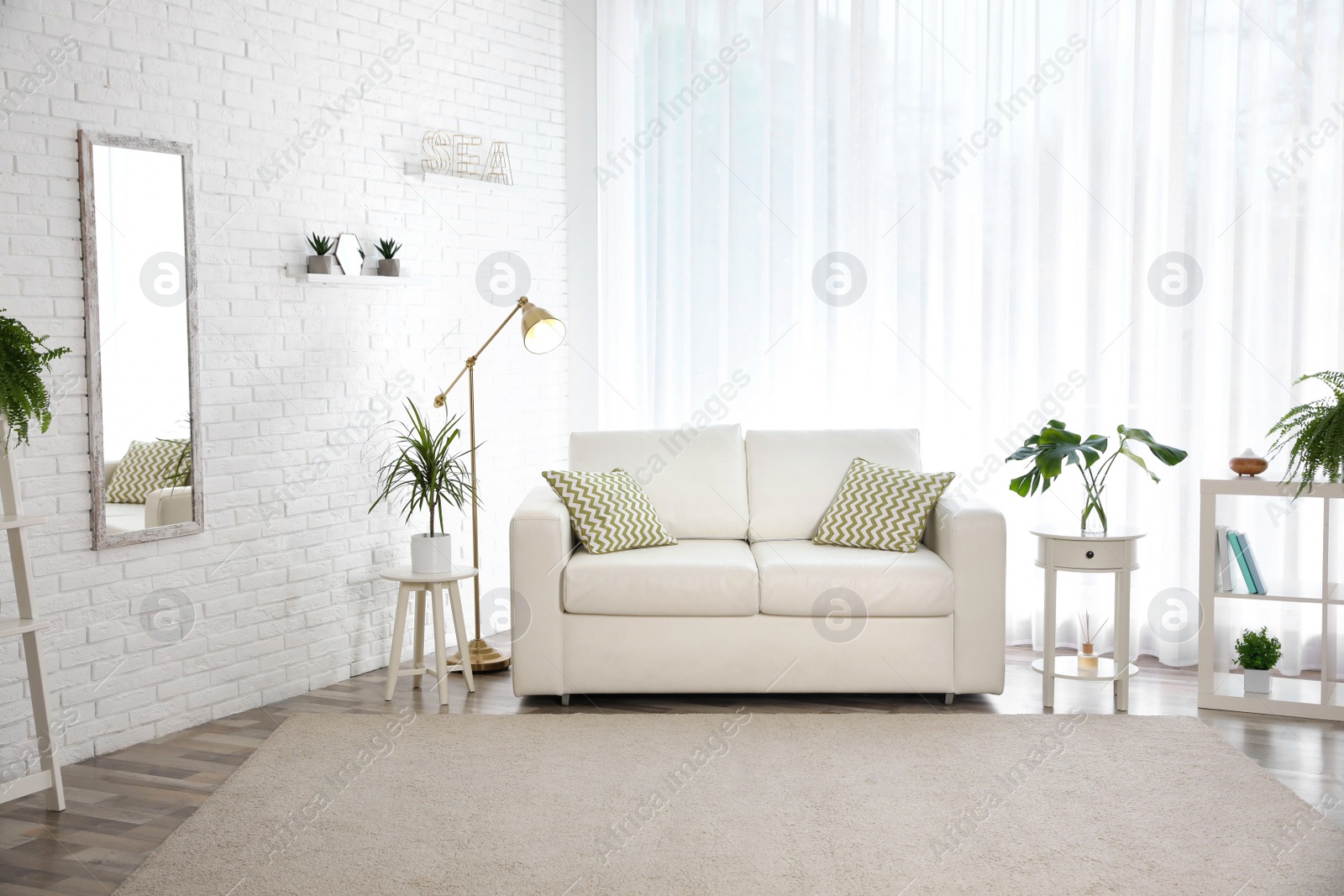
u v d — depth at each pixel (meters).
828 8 5.05
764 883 2.61
